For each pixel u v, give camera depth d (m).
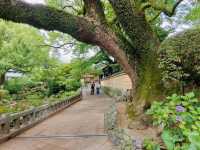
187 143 3.34
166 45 5.31
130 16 5.88
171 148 3.38
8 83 19.64
